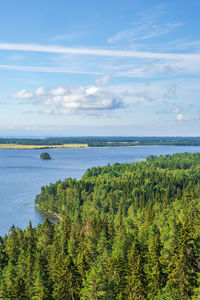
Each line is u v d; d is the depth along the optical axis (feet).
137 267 186.60
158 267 187.01
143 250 226.58
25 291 226.58
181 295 169.37
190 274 172.45
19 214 631.56
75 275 210.79
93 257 253.65
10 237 331.36
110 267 205.36
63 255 271.69
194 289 166.81
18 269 262.88
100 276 191.01
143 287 183.52
